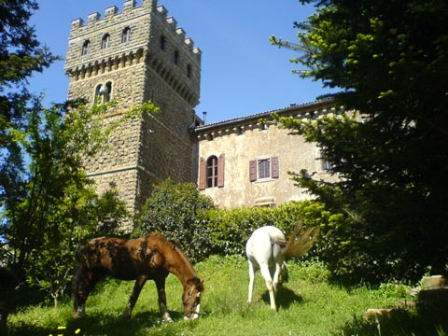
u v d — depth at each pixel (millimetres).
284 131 23953
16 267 7988
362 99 6082
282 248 10320
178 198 16812
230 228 15758
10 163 8133
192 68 30016
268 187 23141
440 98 5551
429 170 5902
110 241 9508
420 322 6105
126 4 26438
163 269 9398
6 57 12320
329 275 11727
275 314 8844
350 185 7090
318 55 6770
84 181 9141
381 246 5730
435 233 5605
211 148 26281
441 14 5445
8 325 7949
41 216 8266
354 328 6680
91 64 25953
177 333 7680
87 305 11391
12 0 12469
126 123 23125
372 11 6570
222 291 11391
